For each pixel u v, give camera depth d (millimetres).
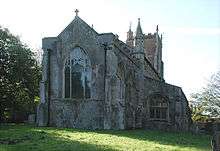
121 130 33750
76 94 36781
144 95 41531
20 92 50656
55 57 37969
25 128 32906
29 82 49500
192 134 35562
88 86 36406
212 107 49344
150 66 51562
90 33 36844
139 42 43969
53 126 36750
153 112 41344
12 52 45969
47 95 37562
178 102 40812
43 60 38156
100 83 36031
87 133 27812
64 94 37188
